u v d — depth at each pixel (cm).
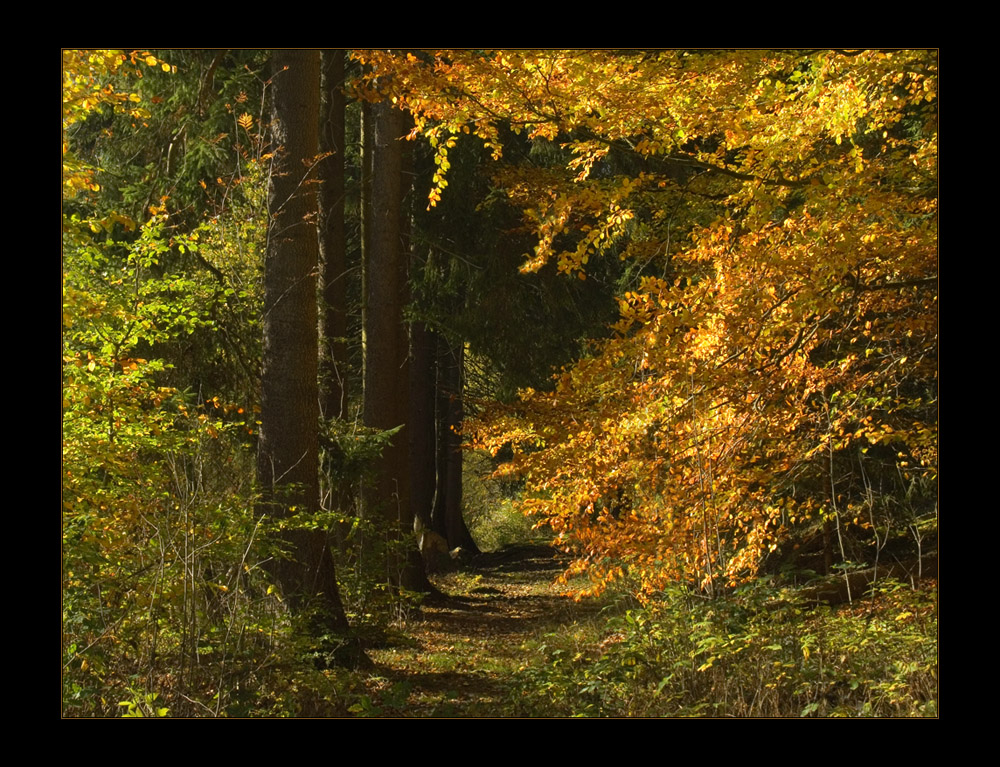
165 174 1181
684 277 843
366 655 959
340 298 1412
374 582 1060
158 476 712
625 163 1162
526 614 1477
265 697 679
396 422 1475
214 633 686
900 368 802
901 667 628
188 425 873
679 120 736
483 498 3128
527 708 696
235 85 1266
